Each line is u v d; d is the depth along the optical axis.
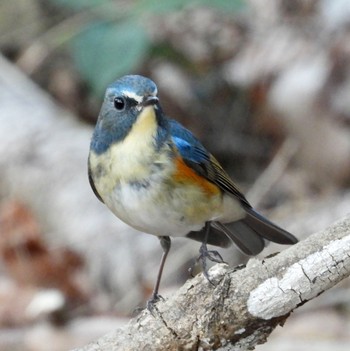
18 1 17.27
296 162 15.02
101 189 9.26
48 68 16.84
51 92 16.72
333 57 15.16
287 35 16.25
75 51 14.03
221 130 15.84
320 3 16.36
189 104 16.05
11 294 13.00
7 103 15.80
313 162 14.85
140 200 9.07
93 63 13.78
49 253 13.69
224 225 10.09
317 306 12.30
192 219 9.30
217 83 16.20
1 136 15.09
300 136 14.98
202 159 9.33
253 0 17.30
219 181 9.52
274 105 15.27
